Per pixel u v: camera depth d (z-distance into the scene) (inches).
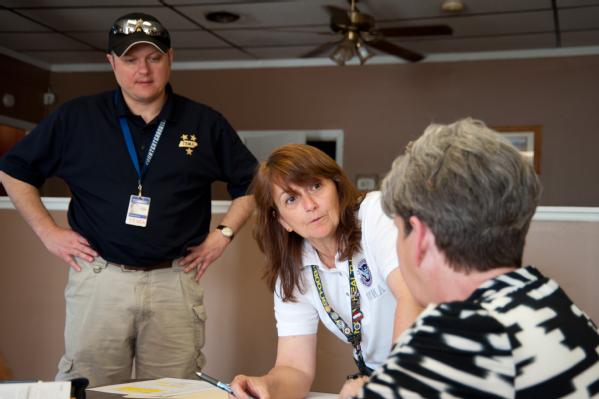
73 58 264.5
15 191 86.2
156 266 85.4
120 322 83.7
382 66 249.0
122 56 81.7
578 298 98.3
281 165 57.7
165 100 87.1
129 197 83.4
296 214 58.1
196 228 88.1
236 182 93.0
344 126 251.3
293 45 236.4
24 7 201.9
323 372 109.2
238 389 54.0
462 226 32.9
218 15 203.5
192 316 87.8
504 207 32.7
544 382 30.5
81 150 84.4
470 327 30.8
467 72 241.1
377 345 61.8
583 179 228.4
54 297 122.7
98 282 83.7
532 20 201.9
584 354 31.6
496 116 237.6
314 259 62.0
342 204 59.2
